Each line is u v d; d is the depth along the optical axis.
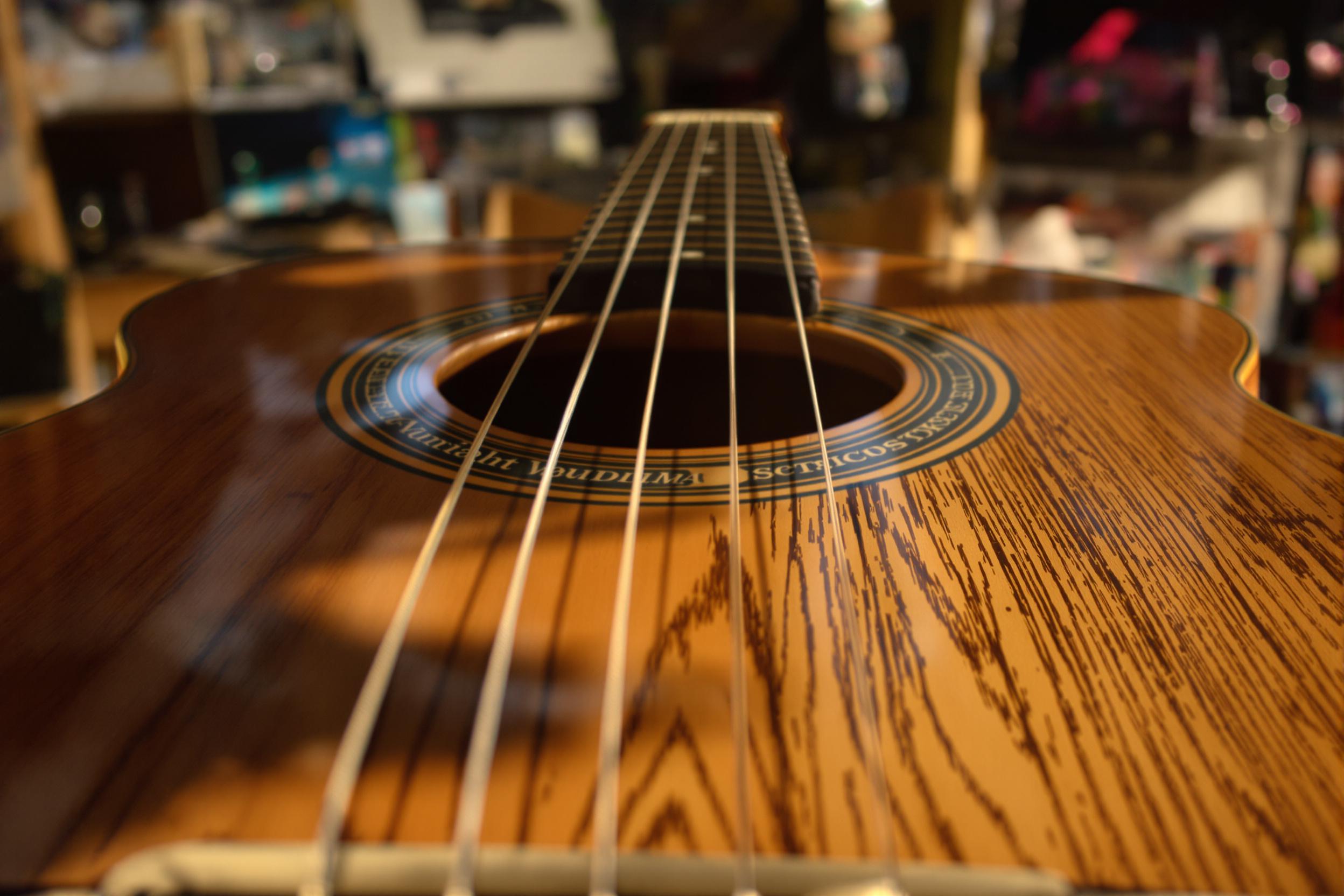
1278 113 0.50
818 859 0.07
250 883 0.07
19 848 0.07
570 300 0.20
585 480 0.13
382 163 0.66
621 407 0.21
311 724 0.08
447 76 0.65
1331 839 0.07
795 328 0.20
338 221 0.62
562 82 0.66
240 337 0.20
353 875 0.07
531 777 0.07
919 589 0.10
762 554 0.11
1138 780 0.08
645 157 0.30
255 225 0.62
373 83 0.65
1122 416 0.15
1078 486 0.13
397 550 0.11
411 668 0.09
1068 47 0.53
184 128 0.61
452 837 0.07
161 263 0.54
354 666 0.09
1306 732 0.08
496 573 0.10
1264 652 0.09
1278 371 0.52
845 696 0.08
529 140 0.68
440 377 0.18
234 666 0.09
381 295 0.23
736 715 0.08
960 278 0.25
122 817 0.07
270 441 0.14
